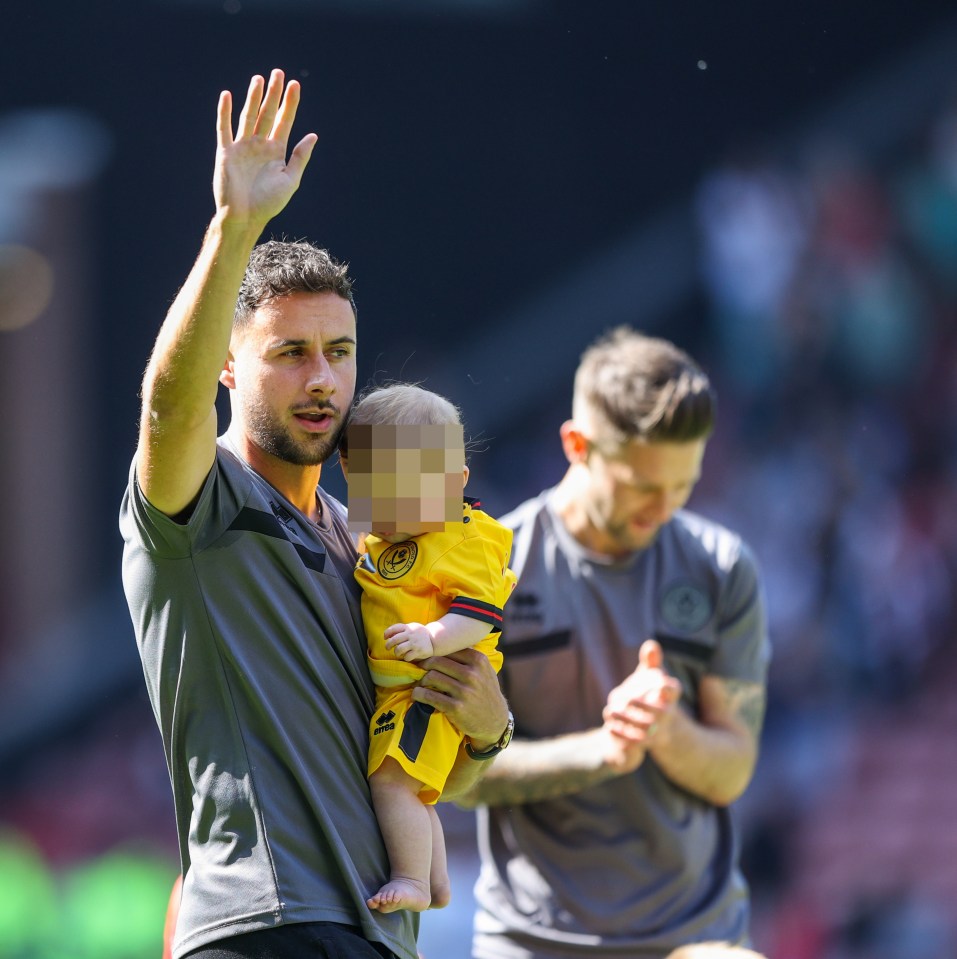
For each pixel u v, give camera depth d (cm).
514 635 1509
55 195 4916
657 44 5266
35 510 5006
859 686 4412
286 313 1024
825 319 4975
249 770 981
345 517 1169
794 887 3956
